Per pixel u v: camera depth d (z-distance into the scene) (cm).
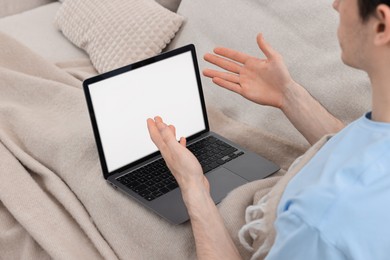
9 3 251
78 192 131
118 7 189
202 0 176
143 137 133
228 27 163
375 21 66
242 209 115
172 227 116
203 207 101
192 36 176
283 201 78
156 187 124
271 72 123
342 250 67
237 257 99
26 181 132
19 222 124
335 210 68
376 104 73
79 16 199
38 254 123
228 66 129
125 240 120
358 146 73
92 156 135
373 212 66
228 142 140
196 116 142
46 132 143
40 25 221
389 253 65
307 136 123
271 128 146
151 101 135
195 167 103
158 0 207
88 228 122
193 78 141
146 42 180
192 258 113
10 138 146
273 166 132
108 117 128
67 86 158
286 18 149
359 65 73
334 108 135
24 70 170
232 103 156
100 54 187
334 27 140
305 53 143
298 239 70
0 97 161
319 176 74
